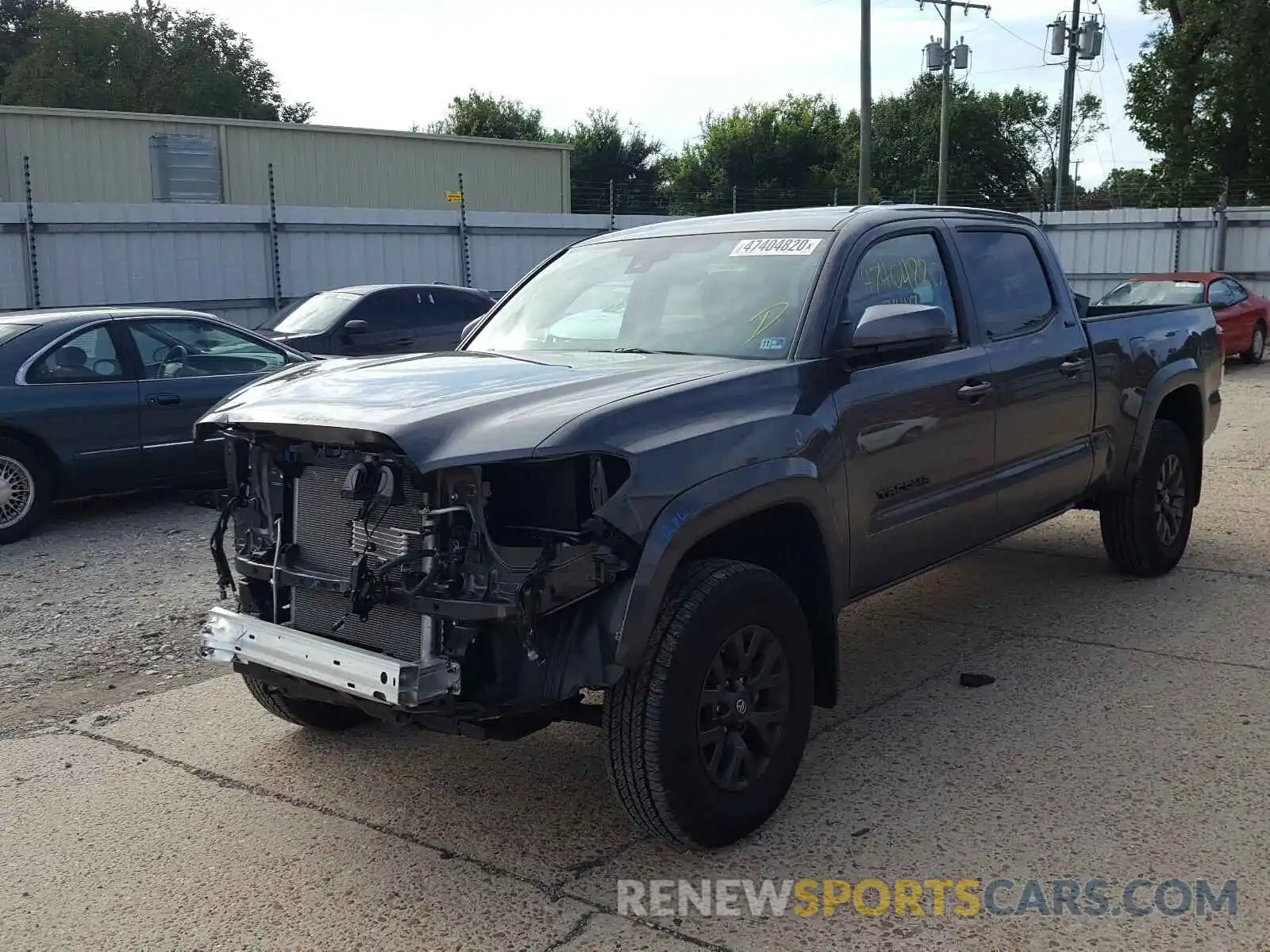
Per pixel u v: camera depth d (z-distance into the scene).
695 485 3.38
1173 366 6.29
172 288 18.03
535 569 3.07
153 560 7.60
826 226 4.50
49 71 52.34
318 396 3.59
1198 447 6.75
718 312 4.34
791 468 3.69
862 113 27.42
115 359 8.60
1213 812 3.71
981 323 4.93
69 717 4.87
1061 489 5.50
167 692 5.15
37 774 4.29
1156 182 42.97
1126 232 27.00
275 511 3.73
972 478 4.77
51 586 6.96
